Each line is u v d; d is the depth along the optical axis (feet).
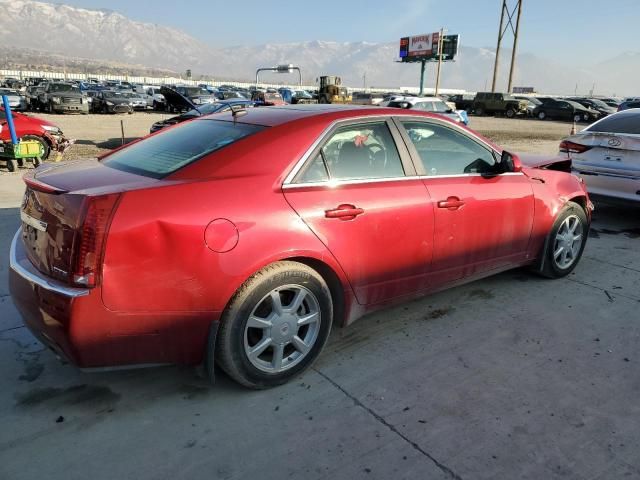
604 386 10.36
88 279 8.00
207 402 9.61
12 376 10.27
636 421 9.29
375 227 10.66
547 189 14.60
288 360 10.19
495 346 11.86
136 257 8.22
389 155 11.34
